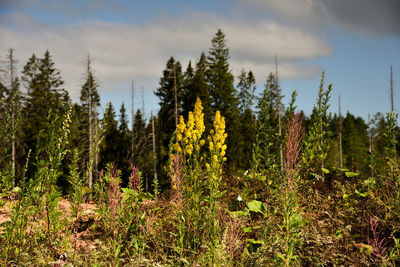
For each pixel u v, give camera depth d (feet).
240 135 114.73
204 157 16.10
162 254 14.61
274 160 18.35
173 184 16.02
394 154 18.97
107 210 14.93
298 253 13.75
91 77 79.20
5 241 13.67
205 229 14.40
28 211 14.44
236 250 14.08
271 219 15.44
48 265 13.19
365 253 13.70
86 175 15.58
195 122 16.25
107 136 124.06
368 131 173.99
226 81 126.41
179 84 120.57
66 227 16.01
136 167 17.42
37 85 118.42
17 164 73.92
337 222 15.83
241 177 20.72
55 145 14.78
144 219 15.72
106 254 13.67
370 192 17.71
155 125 134.41
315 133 17.84
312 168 18.34
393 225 15.39
